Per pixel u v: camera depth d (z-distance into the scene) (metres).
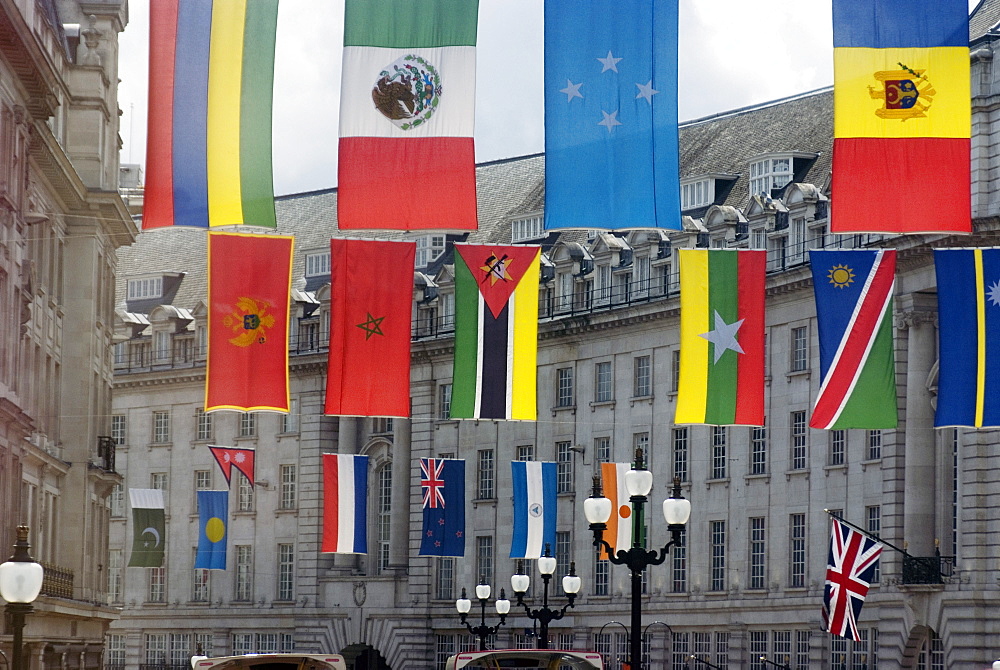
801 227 89.69
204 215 41.25
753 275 47.84
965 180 41.91
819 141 94.94
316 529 115.75
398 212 41.31
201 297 124.06
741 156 100.25
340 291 45.84
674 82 41.66
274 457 118.69
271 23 41.97
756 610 90.44
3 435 60.34
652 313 96.25
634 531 41.66
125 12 81.88
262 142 41.62
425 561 110.62
